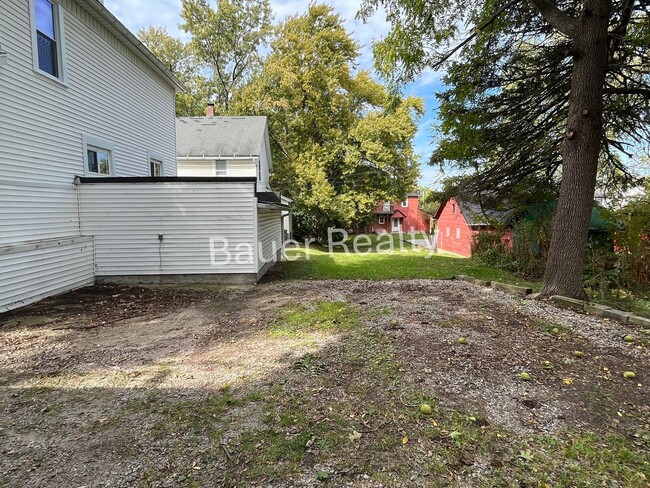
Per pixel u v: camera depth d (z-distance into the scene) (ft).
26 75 19.43
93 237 24.18
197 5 82.79
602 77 17.98
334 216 66.54
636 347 11.44
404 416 7.87
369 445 6.93
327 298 19.02
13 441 7.23
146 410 8.38
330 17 66.54
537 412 7.96
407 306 16.46
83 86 24.40
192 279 24.88
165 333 14.15
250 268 24.99
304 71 67.97
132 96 30.96
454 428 7.41
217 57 89.45
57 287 20.72
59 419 8.04
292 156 69.97
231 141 60.34
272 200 35.32
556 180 32.94
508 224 40.91
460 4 21.97
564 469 6.20
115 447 7.02
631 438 7.04
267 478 6.11
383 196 69.46
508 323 13.85
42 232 20.67
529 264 36.14
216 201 24.54
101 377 10.16
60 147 22.17
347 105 70.28
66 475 6.26
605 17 17.65
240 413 8.16
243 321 15.60
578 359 10.64
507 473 6.12
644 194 30.12
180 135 61.41
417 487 5.85
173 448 6.97
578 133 18.10
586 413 7.92
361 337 12.75
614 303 22.54
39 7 20.56
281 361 11.03
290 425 7.64
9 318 16.16
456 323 13.83
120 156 29.12
